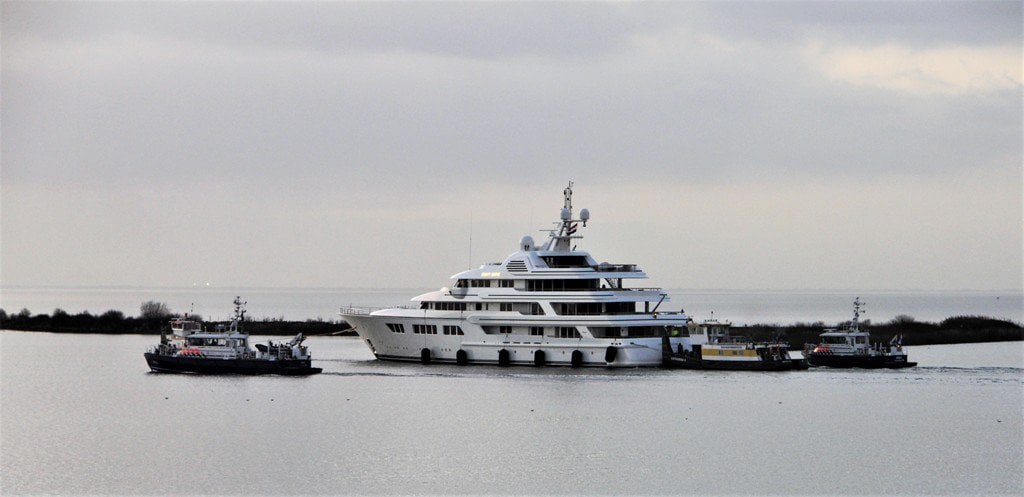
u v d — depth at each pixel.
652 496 144.88
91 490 147.00
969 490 147.38
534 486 148.38
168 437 174.62
